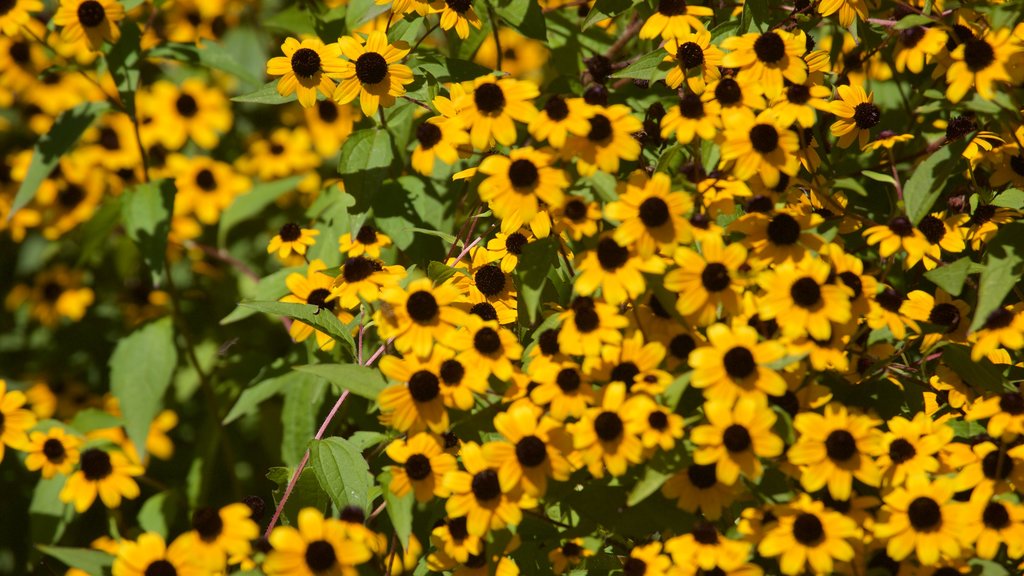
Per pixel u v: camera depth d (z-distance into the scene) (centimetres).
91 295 585
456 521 301
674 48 333
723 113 299
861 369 317
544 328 296
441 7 357
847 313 270
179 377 515
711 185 298
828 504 283
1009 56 292
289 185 520
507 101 303
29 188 410
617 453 263
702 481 274
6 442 397
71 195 585
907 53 340
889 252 303
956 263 308
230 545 294
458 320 290
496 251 336
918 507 266
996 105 292
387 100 348
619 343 283
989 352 325
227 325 527
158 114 595
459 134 321
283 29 469
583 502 287
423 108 392
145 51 446
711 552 272
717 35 365
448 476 277
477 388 281
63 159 580
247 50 624
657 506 286
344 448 325
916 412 317
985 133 334
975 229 342
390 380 287
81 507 404
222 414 481
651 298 298
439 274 330
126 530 491
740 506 295
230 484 518
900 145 399
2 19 419
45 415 545
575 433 265
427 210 404
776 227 288
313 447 324
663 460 268
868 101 344
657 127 365
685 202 276
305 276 406
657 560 284
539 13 390
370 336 379
